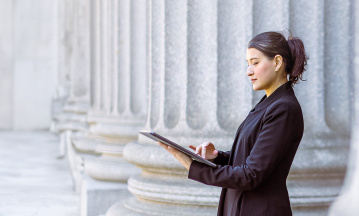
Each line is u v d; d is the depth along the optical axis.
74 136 11.77
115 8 7.07
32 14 24.45
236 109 3.73
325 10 3.63
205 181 2.27
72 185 8.73
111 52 7.30
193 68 3.86
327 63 3.65
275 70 2.31
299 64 2.32
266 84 2.34
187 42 3.86
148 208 3.96
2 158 12.55
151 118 4.22
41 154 13.59
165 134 3.94
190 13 3.86
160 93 4.11
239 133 2.44
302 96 3.65
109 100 7.24
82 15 12.69
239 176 2.17
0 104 24.45
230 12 3.73
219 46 3.75
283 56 2.31
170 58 3.99
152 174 4.09
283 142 2.16
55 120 21.91
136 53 6.98
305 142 3.60
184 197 3.75
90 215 5.66
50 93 24.52
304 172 3.56
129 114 6.89
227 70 3.76
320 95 3.62
